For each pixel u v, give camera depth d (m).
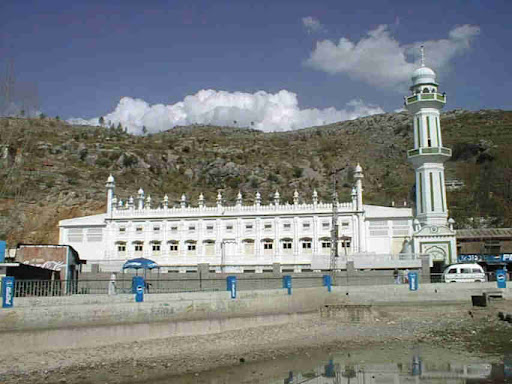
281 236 88.56
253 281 64.88
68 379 29.22
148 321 37.91
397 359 34.56
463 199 148.25
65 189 136.62
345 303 58.56
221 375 30.66
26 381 28.64
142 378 29.78
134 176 173.25
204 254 90.56
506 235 93.88
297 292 51.50
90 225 95.12
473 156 174.62
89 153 173.50
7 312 31.81
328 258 82.06
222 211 91.19
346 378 30.08
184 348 36.94
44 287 40.47
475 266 67.31
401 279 67.38
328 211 87.44
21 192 116.12
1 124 107.25
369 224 86.19
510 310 55.69
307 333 44.34
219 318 41.94
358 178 87.56
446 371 30.98
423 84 86.19
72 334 33.84
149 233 93.06
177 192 174.12
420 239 79.56
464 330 45.81
